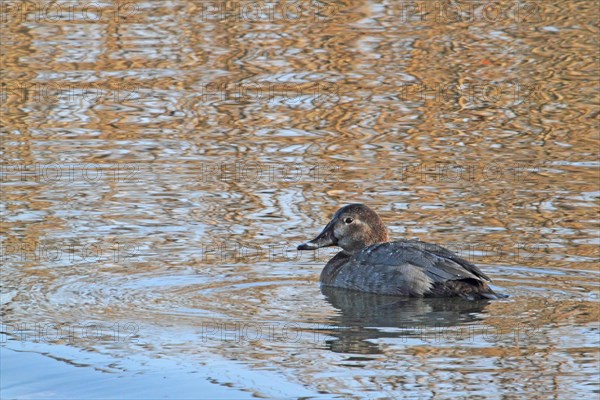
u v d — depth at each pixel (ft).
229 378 33.42
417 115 67.05
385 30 81.05
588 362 34.14
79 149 61.36
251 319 38.83
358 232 45.96
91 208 52.24
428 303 40.93
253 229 49.57
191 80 72.59
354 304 40.86
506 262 44.78
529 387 32.40
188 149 61.52
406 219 50.60
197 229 49.49
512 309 39.42
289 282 43.68
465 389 32.42
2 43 77.66
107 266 44.60
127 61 75.46
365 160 59.67
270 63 75.36
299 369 34.17
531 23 82.23
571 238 47.75
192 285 42.70
